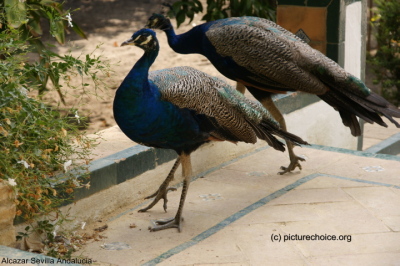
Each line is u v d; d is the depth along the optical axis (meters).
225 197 5.32
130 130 4.41
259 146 6.68
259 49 5.25
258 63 5.27
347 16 7.31
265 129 4.84
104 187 4.93
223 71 5.52
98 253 4.32
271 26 5.44
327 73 5.25
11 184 3.80
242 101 4.71
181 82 4.47
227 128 4.64
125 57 11.46
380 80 10.54
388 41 10.33
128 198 5.19
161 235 4.61
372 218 4.80
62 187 4.50
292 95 6.83
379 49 10.53
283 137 4.90
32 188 4.17
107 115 8.70
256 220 4.82
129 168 5.15
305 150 6.53
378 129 8.97
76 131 4.42
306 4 7.23
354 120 5.51
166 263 4.14
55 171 4.61
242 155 6.42
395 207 5.00
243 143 6.43
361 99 5.27
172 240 4.52
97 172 4.82
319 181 5.64
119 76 10.30
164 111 4.36
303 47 5.33
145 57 4.26
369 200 5.16
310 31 7.28
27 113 4.09
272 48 5.24
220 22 5.49
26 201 4.06
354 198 5.21
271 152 6.50
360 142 8.18
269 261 4.14
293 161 5.81
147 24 5.70
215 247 4.37
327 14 7.15
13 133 4.04
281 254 4.24
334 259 4.15
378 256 4.18
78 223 4.71
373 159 6.19
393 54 10.26
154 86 4.37
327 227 4.65
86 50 11.88
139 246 4.43
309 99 7.12
